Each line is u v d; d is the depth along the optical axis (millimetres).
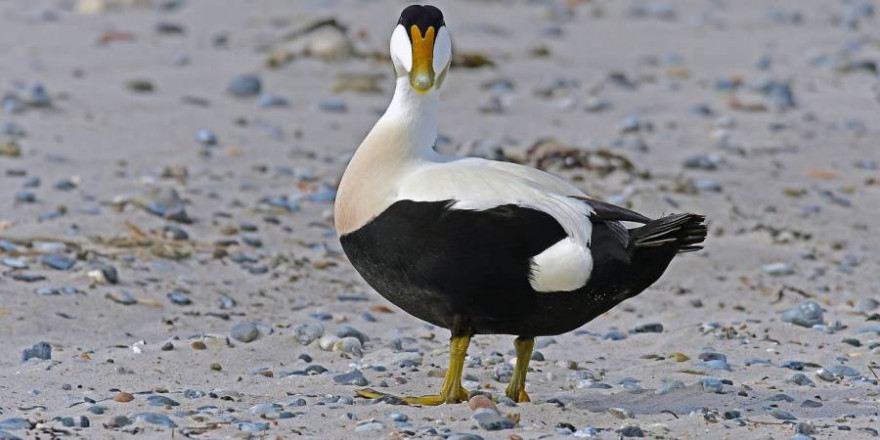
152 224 13258
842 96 20812
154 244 12594
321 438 7445
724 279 12805
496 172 7941
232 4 25922
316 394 8672
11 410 8008
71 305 10836
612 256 7449
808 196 15672
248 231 13469
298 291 11883
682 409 8297
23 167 15016
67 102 18250
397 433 7496
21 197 13695
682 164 16656
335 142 17234
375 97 19656
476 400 8078
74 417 7688
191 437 7418
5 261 11633
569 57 22703
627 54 23219
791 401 8562
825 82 21672
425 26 8383
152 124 17438
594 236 7539
